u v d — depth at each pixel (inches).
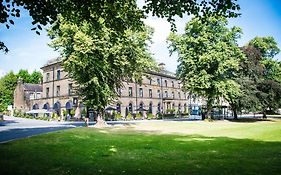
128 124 1405.0
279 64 2011.6
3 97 3722.9
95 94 1199.6
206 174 314.3
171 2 382.3
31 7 352.8
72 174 323.9
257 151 479.8
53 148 532.7
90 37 994.1
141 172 332.2
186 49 1515.7
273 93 1584.6
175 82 3034.0
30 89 2992.1
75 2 382.6
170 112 2719.0
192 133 914.7
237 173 314.5
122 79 1347.2
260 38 1964.8
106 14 413.7
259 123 1322.6
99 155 467.2
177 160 412.5
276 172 314.3
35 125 1350.9
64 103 2233.0
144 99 2522.1
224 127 1132.5
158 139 731.4
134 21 433.4
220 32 1499.8
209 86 1444.4
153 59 1318.9
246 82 1562.5
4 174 320.8
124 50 1119.6
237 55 1535.4
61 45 1154.7
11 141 603.8
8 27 347.9
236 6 368.8
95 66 1133.1
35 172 333.4
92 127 1153.4
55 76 2374.5
